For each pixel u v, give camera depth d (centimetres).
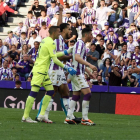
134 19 5353
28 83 4166
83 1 6016
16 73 4547
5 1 6116
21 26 5675
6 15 6059
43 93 4066
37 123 2336
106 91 3950
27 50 4903
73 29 4903
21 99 4175
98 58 4547
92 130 2088
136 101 3828
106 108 3934
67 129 2088
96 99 3969
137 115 3691
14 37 5384
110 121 2756
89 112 3866
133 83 4116
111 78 4103
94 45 4547
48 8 5688
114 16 5375
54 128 2109
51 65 2506
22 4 6306
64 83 2555
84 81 2347
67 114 2405
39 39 5219
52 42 2336
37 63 2373
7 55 5031
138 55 4578
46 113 2431
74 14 5512
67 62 3092
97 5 5684
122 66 4534
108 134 1939
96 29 5219
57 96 3991
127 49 4822
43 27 5316
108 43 4747
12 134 1827
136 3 5425
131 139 1791
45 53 2342
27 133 1875
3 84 4234
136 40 4916
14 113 3069
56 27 2380
